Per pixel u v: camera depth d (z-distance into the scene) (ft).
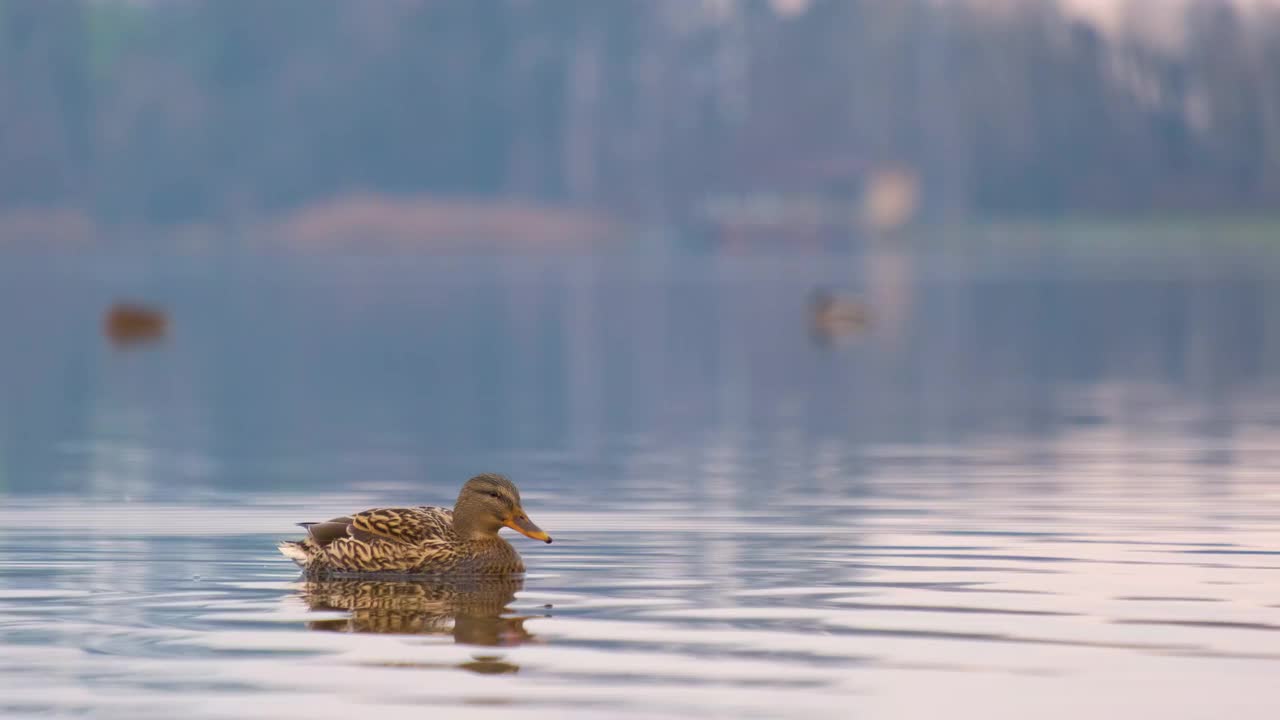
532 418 100.73
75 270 397.39
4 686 34.35
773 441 87.10
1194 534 54.19
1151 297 262.67
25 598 43.55
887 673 35.29
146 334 182.39
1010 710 32.55
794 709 32.58
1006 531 55.16
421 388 122.21
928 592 44.11
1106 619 40.52
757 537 54.13
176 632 39.37
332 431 93.35
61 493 67.10
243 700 33.30
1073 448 82.43
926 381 127.24
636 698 33.35
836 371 137.49
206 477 72.64
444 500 65.46
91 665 36.14
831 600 43.06
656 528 56.39
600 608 42.11
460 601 42.96
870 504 62.39
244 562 49.32
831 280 341.62
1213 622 40.09
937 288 300.81
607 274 382.63
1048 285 309.63
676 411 104.78
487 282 336.29
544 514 60.08
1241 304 241.35
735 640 38.32
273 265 447.01
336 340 175.52
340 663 36.24
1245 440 85.76
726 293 287.28
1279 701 33.06
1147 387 120.78
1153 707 32.73
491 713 32.35
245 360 148.87
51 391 119.24
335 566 47.06
